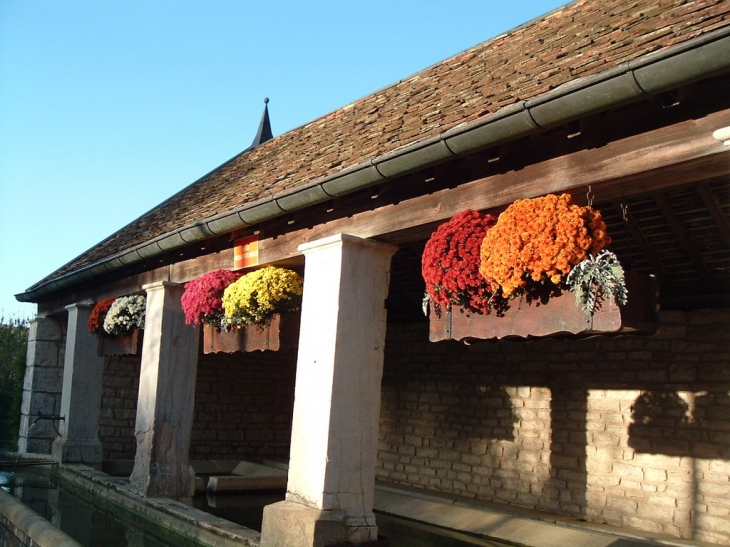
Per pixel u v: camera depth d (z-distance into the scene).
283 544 5.09
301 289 6.14
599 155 3.86
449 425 8.78
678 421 6.46
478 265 4.12
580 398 7.32
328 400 5.16
